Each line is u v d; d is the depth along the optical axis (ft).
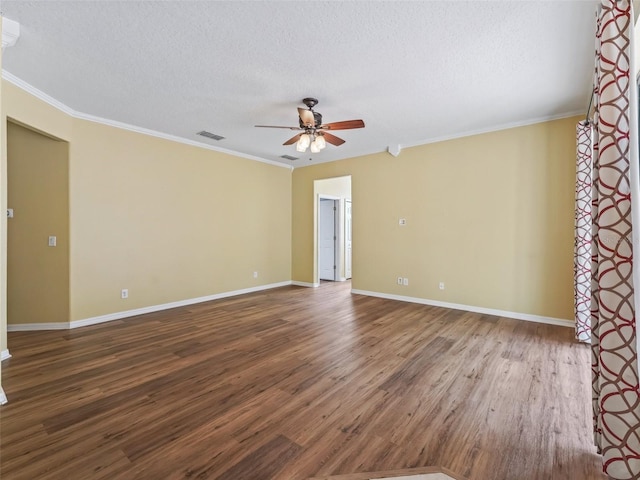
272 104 11.80
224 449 5.79
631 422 4.99
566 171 12.83
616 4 5.07
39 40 7.83
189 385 8.13
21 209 12.06
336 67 9.13
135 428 6.38
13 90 9.81
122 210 14.07
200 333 12.13
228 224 18.58
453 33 7.58
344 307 16.11
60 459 5.51
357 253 19.24
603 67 5.17
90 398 7.48
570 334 11.96
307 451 5.76
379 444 5.95
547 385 8.11
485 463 5.46
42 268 12.32
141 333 12.10
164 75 9.62
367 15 6.94
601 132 5.19
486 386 8.08
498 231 14.43
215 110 12.38
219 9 6.73
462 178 15.33
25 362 9.46
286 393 7.75
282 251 22.20
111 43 7.98
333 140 12.06
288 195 22.56
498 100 11.47
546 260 13.34
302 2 6.53
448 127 14.40
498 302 14.52
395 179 17.52
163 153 15.47
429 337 11.71
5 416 6.75
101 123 13.34
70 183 12.50
